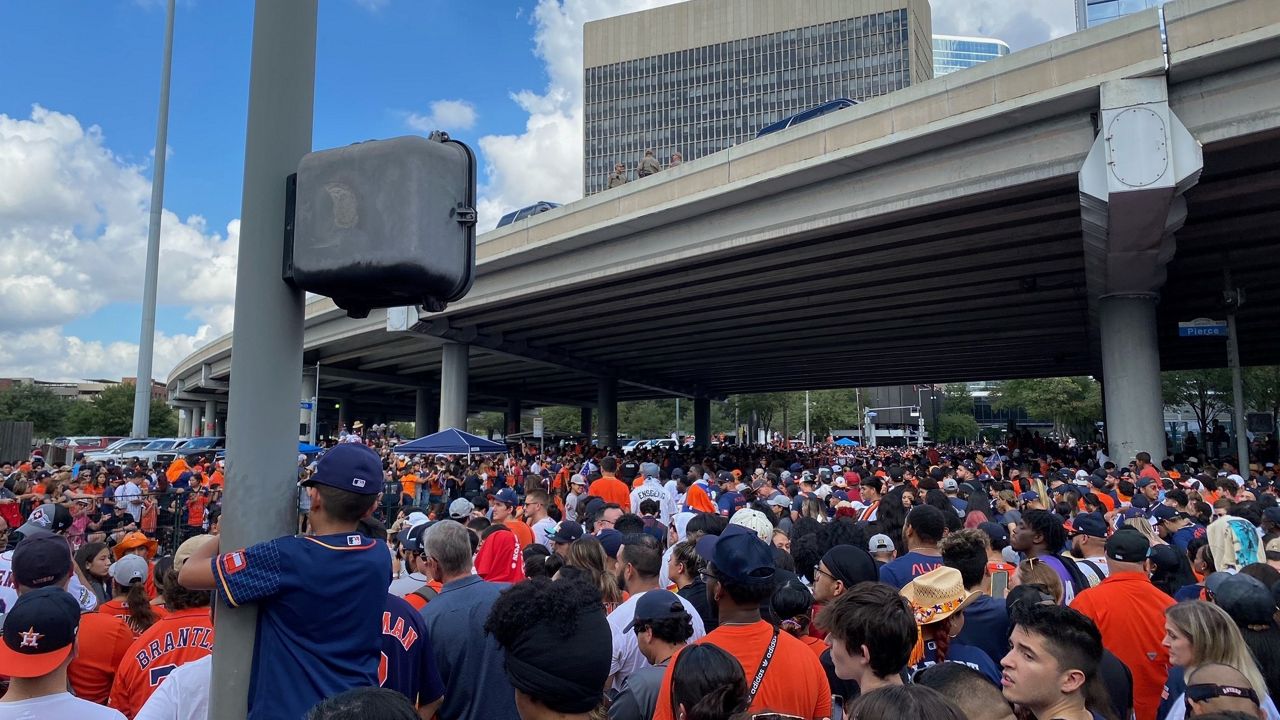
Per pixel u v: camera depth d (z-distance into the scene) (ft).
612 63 445.37
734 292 82.07
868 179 55.88
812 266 70.59
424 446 67.97
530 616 7.80
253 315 8.12
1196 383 139.23
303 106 8.57
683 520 29.14
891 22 384.88
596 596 8.30
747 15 419.13
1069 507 28.91
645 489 39.29
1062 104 45.78
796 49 404.16
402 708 5.71
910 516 16.17
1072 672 8.89
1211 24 40.57
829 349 118.93
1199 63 41.34
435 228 8.06
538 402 219.00
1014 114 47.09
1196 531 24.53
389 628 10.61
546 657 7.64
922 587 11.31
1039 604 9.47
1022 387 202.69
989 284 75.36
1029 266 68.95
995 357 124.06
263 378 8.01
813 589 15.66
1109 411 56.54
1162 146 42.01
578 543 16.93
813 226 59.16
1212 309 83.82
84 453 119.44
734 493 37.81
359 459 8.68
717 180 63.52
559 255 81.51
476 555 19.75
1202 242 60.80
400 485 64.54
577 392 209.77
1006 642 13.41
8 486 54.95
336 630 7.88
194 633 12.94
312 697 7.55
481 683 11.85
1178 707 10.85
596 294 84.94
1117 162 42.83
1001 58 47.24
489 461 84.74
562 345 123.85
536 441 200.03
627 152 438.40
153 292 80.84
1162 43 42.04
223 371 176.14
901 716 6.22
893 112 52.13
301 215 8.14
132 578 15.57
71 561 14.74
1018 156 48.49
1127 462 54.60
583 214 75.56
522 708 7.93
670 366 146.10
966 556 13.87
